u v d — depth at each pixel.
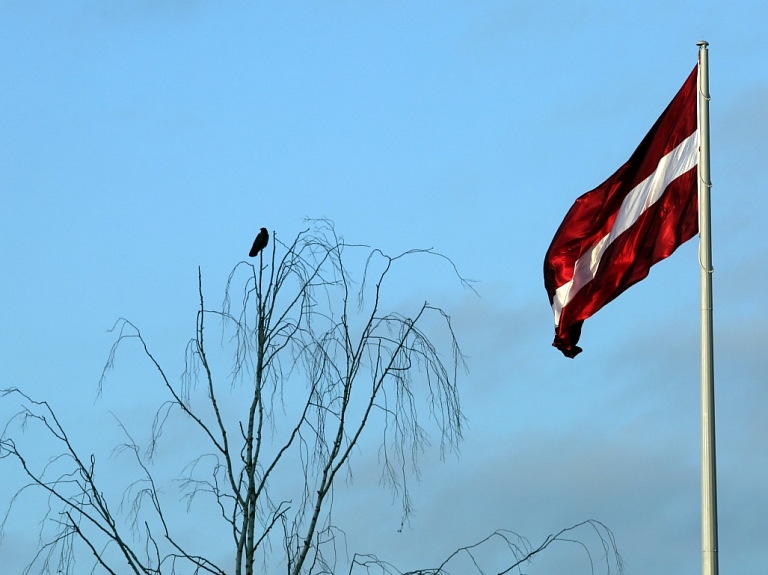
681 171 29.67
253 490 25.39
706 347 27.03
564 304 31.53
